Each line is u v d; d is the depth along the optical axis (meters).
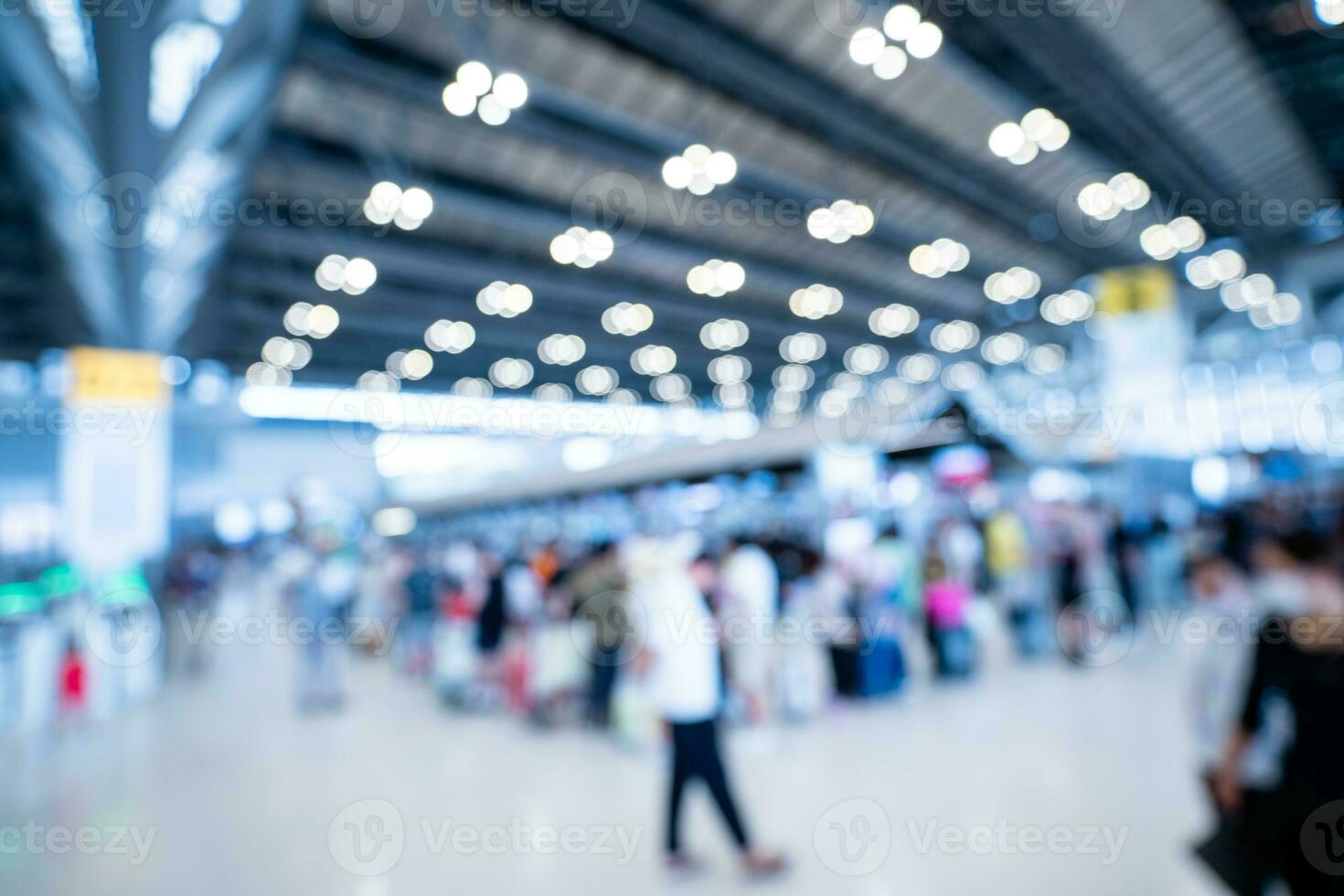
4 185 8.12
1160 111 9.22
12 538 12.12
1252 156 11.07
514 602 5.91
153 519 7.28
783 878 2.93
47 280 10.93
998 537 6.79
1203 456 12.23
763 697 4.82
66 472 6.87
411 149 8.95
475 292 14.20
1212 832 2.03
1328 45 8.54
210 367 16.89
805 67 8.19
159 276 7.76
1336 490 9.03
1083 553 6.54
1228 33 8.28
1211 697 2.28
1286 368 13.31
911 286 16.09
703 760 2.98
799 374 23.11
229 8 4.64
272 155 8.21
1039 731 4.53
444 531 15.27
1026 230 13.01
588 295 13.91
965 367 15.47
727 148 9.69
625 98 8.59
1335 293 13.89
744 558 4.95
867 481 8.52
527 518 14.02
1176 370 11.20
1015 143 7.23
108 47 4.08
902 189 11.66
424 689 6.83
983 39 7.92
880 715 5.15
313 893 2.92
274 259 11.49
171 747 4.96
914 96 9.05
